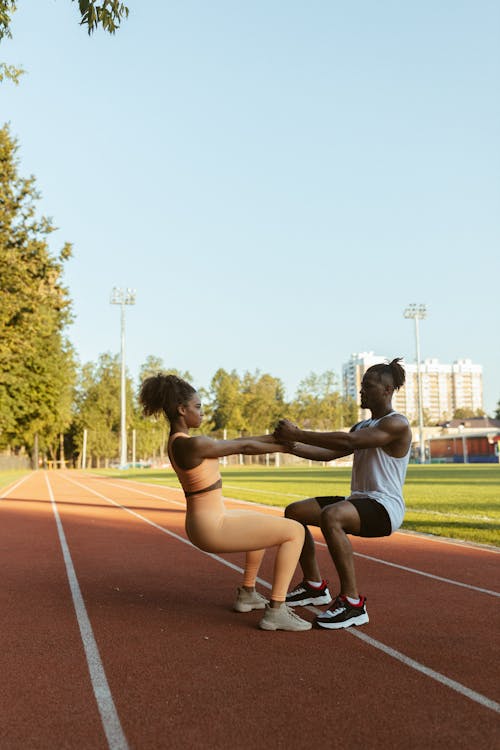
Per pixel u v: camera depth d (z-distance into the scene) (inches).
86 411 4025.6
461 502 577.9
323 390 3971.5
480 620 188.5
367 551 323.3
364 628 181.2
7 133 1009.5
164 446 4298.7
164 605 213.2
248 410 4995.1
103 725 116.5
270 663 150.6
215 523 183.2
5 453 2388.0
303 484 972.6
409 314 3031.5
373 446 189.9
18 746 108.3
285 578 182.1
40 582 254.2
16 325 1074.7
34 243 1032.8
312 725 115.5
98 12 303.4
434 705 124.0
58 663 152.3
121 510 577.0
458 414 7869.1
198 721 117.7
